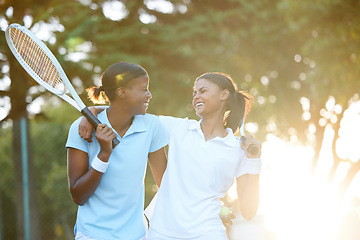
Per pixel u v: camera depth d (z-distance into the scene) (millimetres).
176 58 16922
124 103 3135
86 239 3152
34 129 11625
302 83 18938
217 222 3373
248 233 8469
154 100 15383
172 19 17859
